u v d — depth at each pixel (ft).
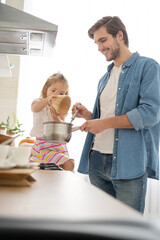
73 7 10.49
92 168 5.50
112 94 5.40
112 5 10.64
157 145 5.11
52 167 4.37
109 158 5.12
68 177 3.34
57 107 4.88
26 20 4.90
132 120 4.59
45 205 1.67
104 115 5.42
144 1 10.76
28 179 2.76
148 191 9.59
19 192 2.11
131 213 1.53
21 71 10.05
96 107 5.80
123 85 5.10
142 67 4.98
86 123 4.66
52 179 3.07
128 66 5.16
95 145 5.39
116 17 5.40
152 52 10.56
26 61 10.10
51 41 5.42
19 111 9.94
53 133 4.11
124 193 4.75
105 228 1.10
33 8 10.42
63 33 10.28
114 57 5.39
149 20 10.69
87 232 1.06
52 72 10.11
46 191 2.22
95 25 5.40
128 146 4.77
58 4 10.47
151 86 4.75
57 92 6.61
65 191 2.27
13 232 1.06
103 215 1.45
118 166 4.75
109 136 5.16
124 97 5.08
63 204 1.73
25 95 10.00
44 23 4.92
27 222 1.15
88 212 1.52
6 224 1.12
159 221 1.22
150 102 4.69
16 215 1.35
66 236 1.05
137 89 4.93
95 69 10.19
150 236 1.02
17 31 4.94
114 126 4.69
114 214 1.49
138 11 10.70
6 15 4.90
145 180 4.80
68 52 10.20
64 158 5.66
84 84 10.07
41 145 5.95
